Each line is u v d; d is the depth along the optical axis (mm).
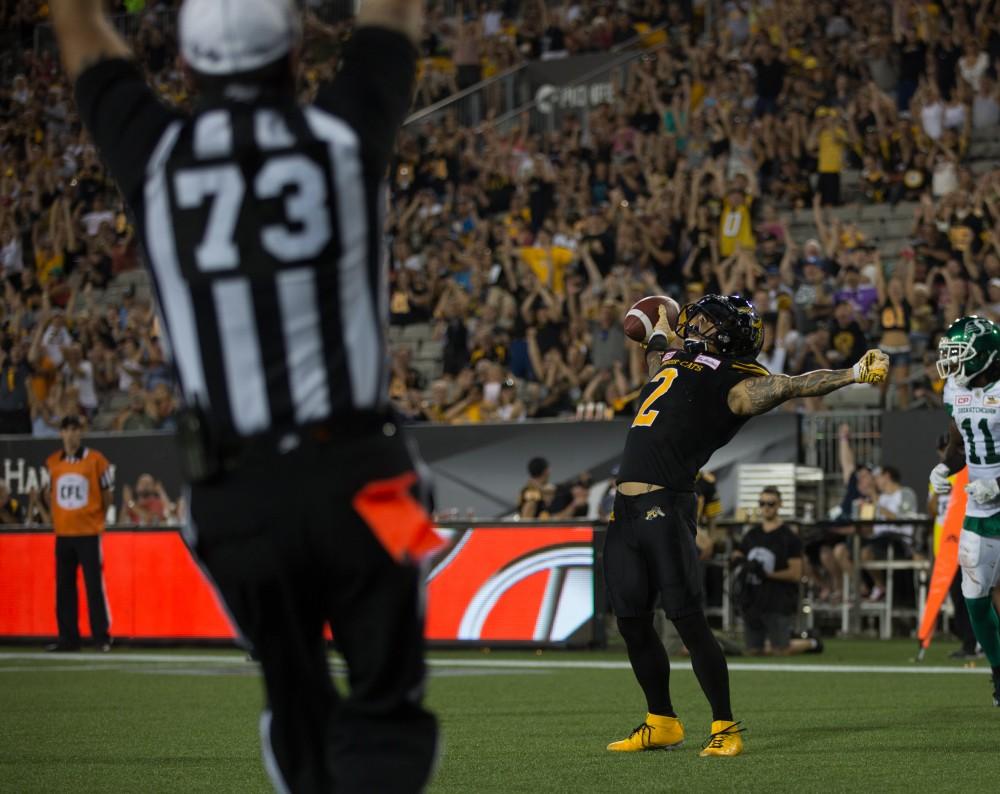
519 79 95250
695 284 70688
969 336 30297
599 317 68688
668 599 22375
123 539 55344
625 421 61812
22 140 98625
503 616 50625
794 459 60281
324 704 10984
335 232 10055
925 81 78375
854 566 57688
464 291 77188
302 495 9930
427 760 10477
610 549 23188
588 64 93750
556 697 32938
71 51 10961
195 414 10148
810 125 79375
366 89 10453
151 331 77625
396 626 10297
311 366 10000
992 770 20422
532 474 59875
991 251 67250
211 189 10125
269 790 18906
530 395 70250
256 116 10234
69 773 20562
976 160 76375
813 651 48750
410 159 88188
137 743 24234
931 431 59094
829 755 22156
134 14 103500
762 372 22797
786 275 68312
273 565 10109
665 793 18297
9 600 56781
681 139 83188
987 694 33219
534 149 86312
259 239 9984
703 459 22844
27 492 70375
